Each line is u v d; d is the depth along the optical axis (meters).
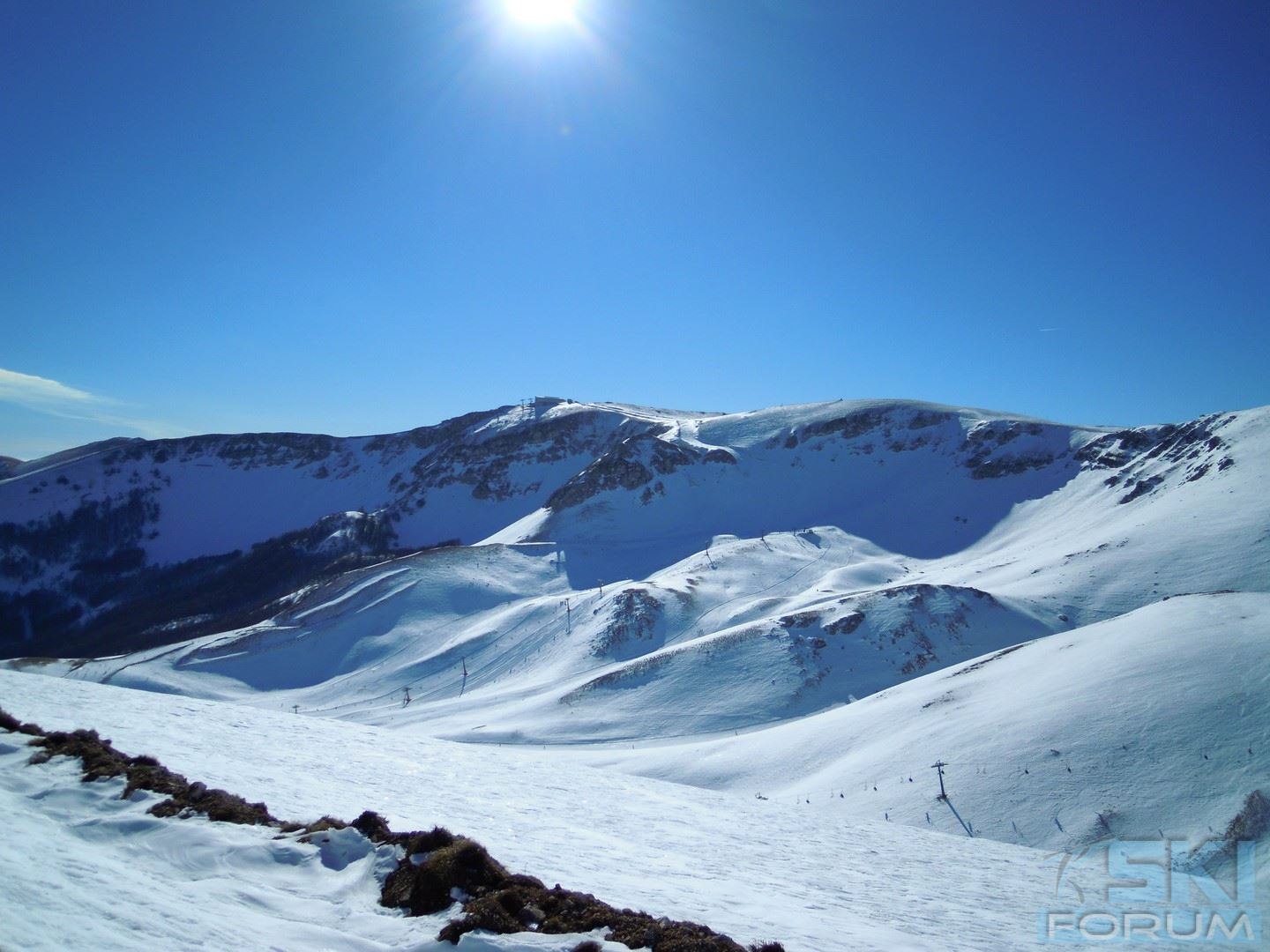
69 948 7.24
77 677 96.38
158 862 11.21
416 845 12.18
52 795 13.38
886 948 13.53
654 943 10.77
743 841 22.66
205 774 16.88
